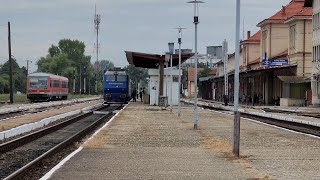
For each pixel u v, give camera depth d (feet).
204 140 70.79
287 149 60.03
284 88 213.25
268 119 127.13
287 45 249.75
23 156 58.08
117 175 40.70
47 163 49.88
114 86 240.32
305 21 211.82
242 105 223.30
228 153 55.72
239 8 54.08
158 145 64.59
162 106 189.37
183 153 56.03
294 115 138.72
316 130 91.25
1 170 47.29
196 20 98.22
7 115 132.67
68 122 111.45
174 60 200.44
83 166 45.60
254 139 72.49
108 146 63.16
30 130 93.04
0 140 72.49
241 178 39.09
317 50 196.13
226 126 98.68
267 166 45.83
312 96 195.31
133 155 54.19
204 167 45.21
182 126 98.07
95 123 103.14
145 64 226.38
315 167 45.24
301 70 211.61
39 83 244.42
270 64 215.72
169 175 40.78
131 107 184.14
